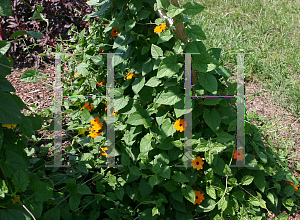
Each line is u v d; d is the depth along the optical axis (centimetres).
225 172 187
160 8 177
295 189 229
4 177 128
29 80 154
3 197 122
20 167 135
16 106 124
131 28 179
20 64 403
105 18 229
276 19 496
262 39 442
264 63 400
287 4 555
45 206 170
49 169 218
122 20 187
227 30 449
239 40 430
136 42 199
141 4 181
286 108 346
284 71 384
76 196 172
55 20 417
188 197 181
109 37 235
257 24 479
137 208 197
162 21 171
